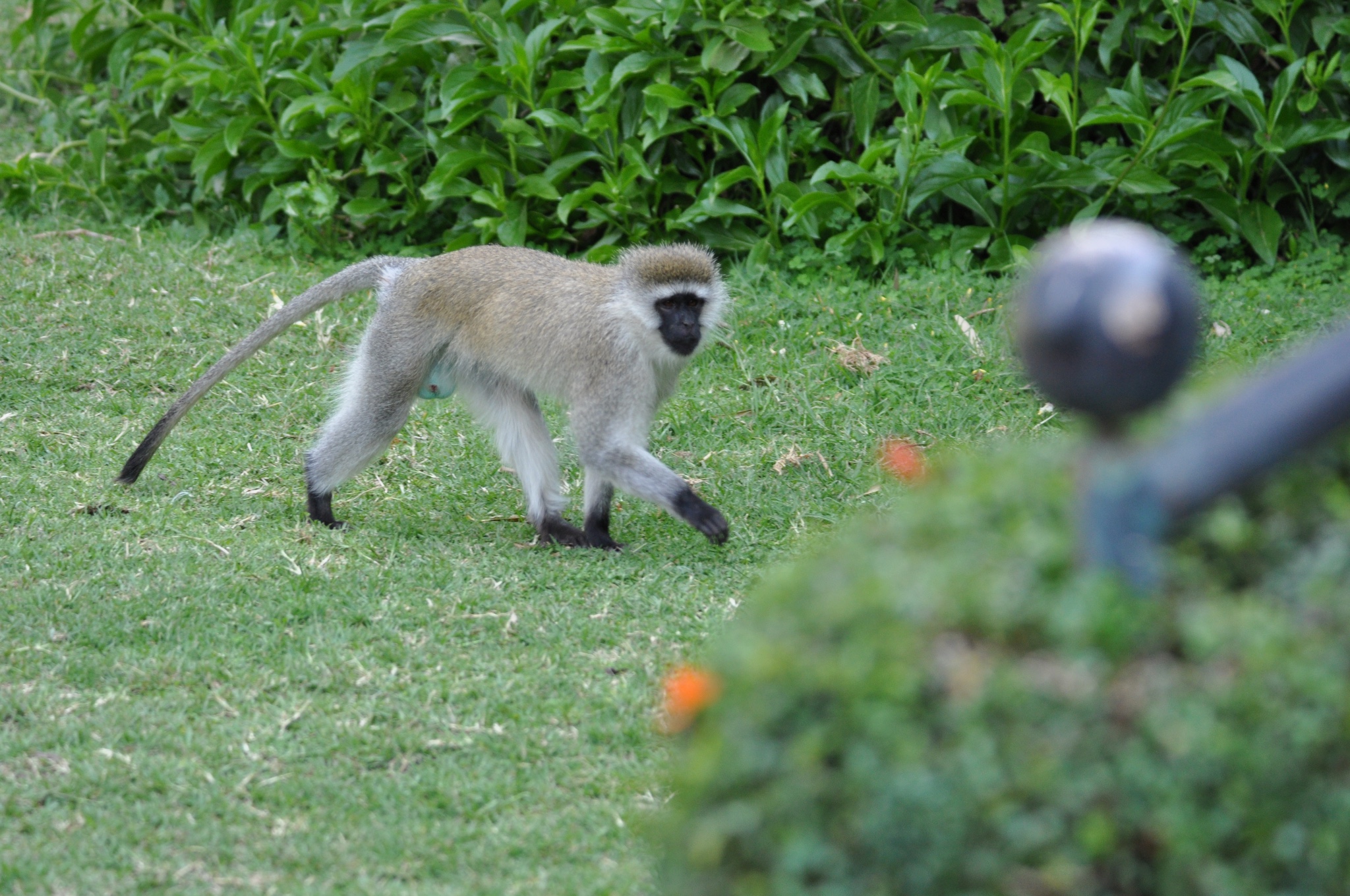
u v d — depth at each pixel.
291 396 12.38
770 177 14.68
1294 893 3.61
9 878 5.70
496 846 6.07
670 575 9.29
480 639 8.17
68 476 10.55
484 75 14.82
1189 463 3.44
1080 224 14.18
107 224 16.17
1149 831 3.54
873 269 14.62
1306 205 14.97
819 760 3.66
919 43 14.88
